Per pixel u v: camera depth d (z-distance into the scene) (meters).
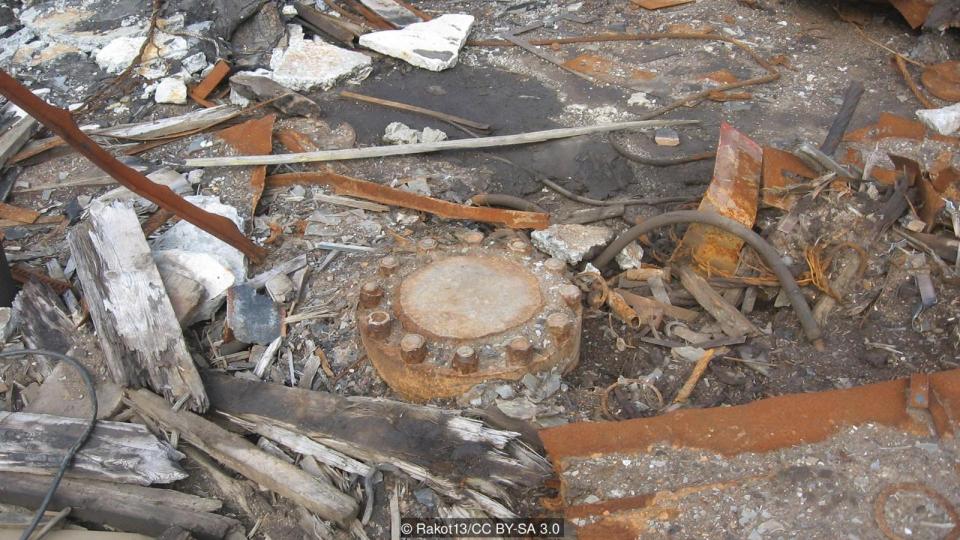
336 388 2.87
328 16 4.48
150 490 2.63
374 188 3.39
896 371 2.88
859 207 3.10
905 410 2.52
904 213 3.12
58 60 4.24
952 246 3.02
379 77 4.14
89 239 3.09
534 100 3.95
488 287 2.93
